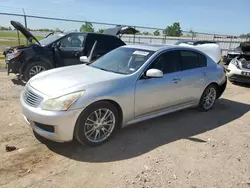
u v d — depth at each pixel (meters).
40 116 3.06
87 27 12.58
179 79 4.42
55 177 2.73
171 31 22.56
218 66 5.50
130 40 21.11
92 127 3.36
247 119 5.06
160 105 4.19
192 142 3.80
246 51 9.16
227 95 7.14
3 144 3.35
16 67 6.87
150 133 4.02
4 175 2.70
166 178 2.83
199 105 5.19
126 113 3.68
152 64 4.05
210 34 21.34
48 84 3.39
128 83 3.65
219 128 4.47
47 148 3.32
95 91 3.28
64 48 7.47
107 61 4.45
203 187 2.73
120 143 3.60
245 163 3.31
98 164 3.03
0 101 5.14
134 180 2.75
